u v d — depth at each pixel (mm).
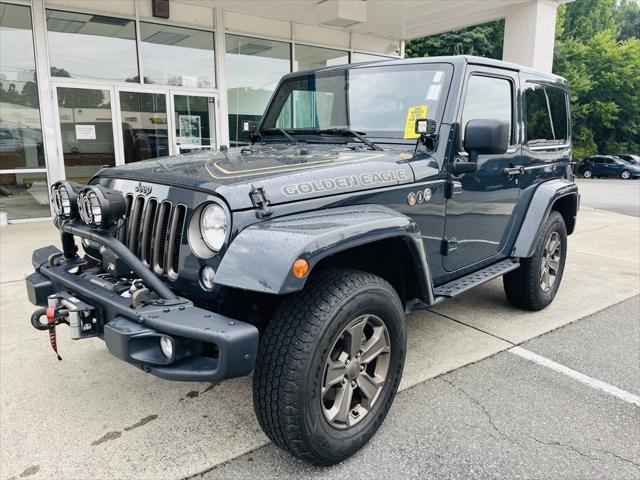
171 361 1978
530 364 3387
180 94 9781
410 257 2662
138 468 2311
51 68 8461
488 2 9977
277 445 2232
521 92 3771
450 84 3043
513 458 2395
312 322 2088
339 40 11883
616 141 41094
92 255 2898
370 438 2471
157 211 2363
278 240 1989
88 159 9023
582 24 44344
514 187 3762
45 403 2861
